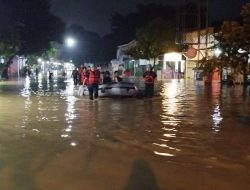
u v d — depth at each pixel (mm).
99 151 11508
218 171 9586
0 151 11414
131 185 8477
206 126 15891
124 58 84438
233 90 35562
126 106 23016
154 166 9953
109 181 8734
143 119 17750
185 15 59844
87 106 23047
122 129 15141
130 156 10945
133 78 62500
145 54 64812
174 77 63344
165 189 8250
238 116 18734
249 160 10609
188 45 58031
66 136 13695
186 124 16375
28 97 29375
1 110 21109
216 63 16594
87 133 14281
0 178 8906
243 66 16531
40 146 12094
